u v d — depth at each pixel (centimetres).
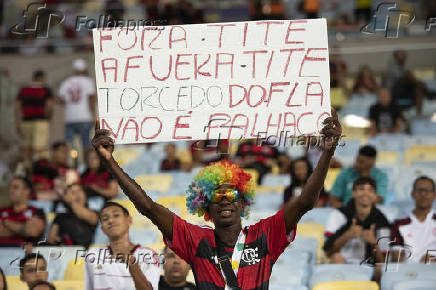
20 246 2880
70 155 4209
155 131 1662
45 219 2959
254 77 1667
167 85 1669
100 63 1675
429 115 4588
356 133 4325
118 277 2270
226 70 1669
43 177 3588
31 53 5009
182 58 1673
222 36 1673
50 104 4572
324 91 1656
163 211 1577
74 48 5022
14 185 2970
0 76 4816
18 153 4519
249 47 1672
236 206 1566
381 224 2555
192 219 2794
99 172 3359
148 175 3603
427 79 4922
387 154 3831
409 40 4953
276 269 2525
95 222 2759
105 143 1543
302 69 1664
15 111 4569
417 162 3678
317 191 1534
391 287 2392
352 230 2545
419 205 2580
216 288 1533
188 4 4934
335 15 5253
